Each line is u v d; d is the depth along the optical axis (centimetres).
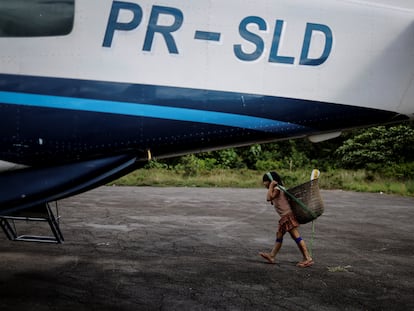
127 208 1126
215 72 403
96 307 435
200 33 402
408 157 2377
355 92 429
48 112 379
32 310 423
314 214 591
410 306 454
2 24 378
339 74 426
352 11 432
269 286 510
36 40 379
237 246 720
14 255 620
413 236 837
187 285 508
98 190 1595
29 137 378
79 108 381
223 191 1686
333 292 493
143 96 390
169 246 709
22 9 379
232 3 410
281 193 603
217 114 403
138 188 1722
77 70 382
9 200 382
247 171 2452
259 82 411
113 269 568
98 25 386
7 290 477
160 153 408
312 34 422
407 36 436
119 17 389
